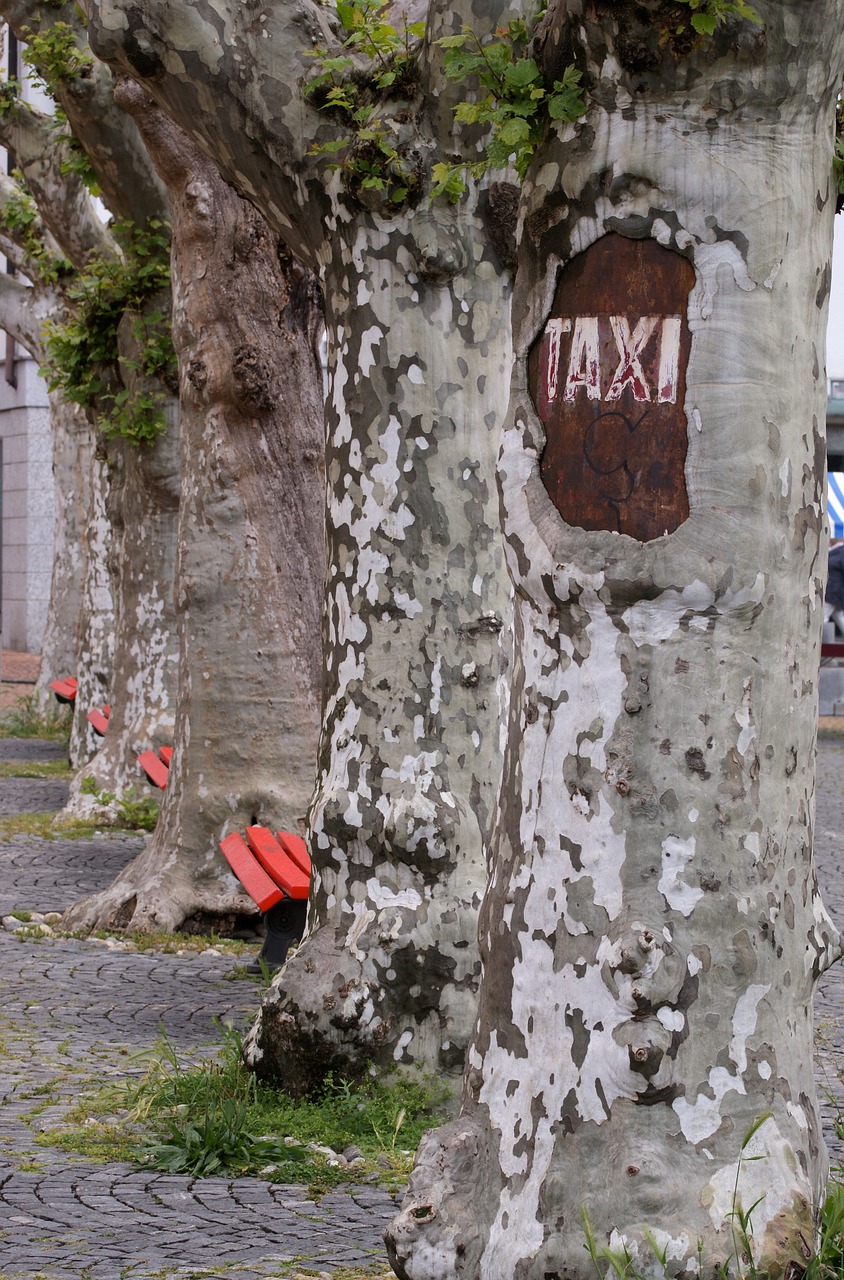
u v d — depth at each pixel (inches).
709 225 138.6
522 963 143.6
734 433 138.6
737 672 139.3
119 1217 182.7
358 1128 217.9
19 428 1330.0
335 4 264.4
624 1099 136.1
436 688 237.6
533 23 160.6
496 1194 141.8
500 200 237.0
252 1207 187.9
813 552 144.3
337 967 227.6
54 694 863.1
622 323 140.9
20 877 432.1
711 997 136.8
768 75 138.3
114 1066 250.7
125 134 461.7
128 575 543.8
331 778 239.1
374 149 228.7
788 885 141.5
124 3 232.7
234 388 381.7
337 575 242.1
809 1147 139.6
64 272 660.1
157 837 386.3
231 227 379.2
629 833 138.5
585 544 140.1
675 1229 132.3
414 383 237.5
